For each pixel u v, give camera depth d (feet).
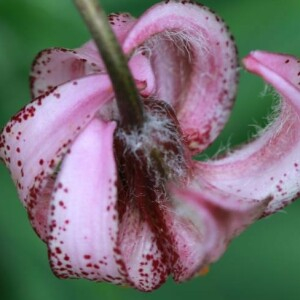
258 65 0.51
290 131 0.54
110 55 0.47
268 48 0.75
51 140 0.49
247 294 0.75
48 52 0.52
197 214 0.49
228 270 0.75
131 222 0.52
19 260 0.73
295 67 0.51
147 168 0.52
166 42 0.54
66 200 0.47
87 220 0.48
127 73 0.48
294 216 0.75
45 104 0.49
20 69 0.74
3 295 0.72
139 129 0.51
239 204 0.48
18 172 0.50
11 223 0.72
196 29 0.53
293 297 0.74
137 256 0.52
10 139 0.50
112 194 0.47
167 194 0.52
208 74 0.56
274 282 0.75
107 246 0.48
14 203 0.72
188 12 0.52
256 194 0.54
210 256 0.48
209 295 0.75
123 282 0.49
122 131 0.51
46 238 0.50
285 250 0.75
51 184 0.50
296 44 0.74
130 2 0.75
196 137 0.56
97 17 0.46
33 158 0.49
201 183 0.54
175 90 0.56
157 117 0.52
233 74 0.56
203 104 0.56
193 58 0.55
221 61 0.55
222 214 0.48
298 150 0.54
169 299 0.74
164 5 0.51
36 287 0.72
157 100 0.52
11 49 0.74
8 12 0.74
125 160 0.52
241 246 0.75
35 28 0.74
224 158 0.55
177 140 0.53
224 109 0.56
